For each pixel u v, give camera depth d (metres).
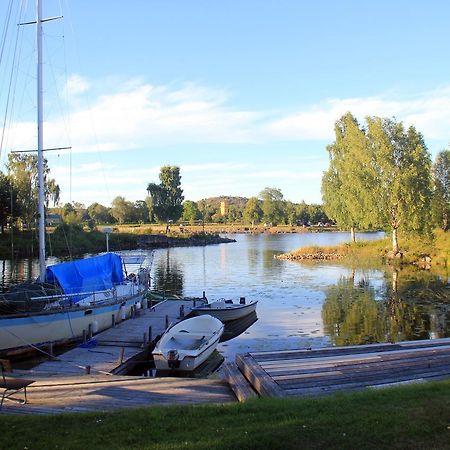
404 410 7.22
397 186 51.94
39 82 20.73
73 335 18.06
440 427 6.59
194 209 165.50
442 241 55.22
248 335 21.92
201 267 53.72
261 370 10.13
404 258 51.78
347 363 10.74
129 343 17.72
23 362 16.34
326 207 72.44
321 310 27.67
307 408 7.51
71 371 13.98
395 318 25.00
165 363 15.50
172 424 7.22
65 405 9.31
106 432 7.04
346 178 62.72
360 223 59.84
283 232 146.88
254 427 6.82
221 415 7.56
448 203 62.59
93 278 20.05
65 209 93.44
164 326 20.86
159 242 96.50
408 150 53.59
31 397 9.93
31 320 16.58
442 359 11.12
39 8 20.84
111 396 9.93
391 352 11.84
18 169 64.38
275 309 28.27
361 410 7.29
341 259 57.28
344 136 69.88
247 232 146.12
